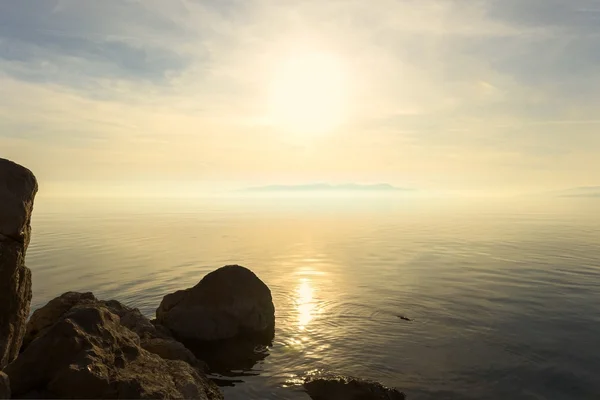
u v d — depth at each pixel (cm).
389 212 14650
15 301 1026
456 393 1290
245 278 1917
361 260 4034
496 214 12575
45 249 4828
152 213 14575
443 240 5509
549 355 1574
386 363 1509
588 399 1255
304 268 3625
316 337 1791
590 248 4394
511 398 1264
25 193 1060
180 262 3922
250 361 1531
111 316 1220
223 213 14600
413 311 2178
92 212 15262
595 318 2008
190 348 1653
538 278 2933
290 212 15162
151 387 933
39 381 899
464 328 1892
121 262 3900
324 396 1250
